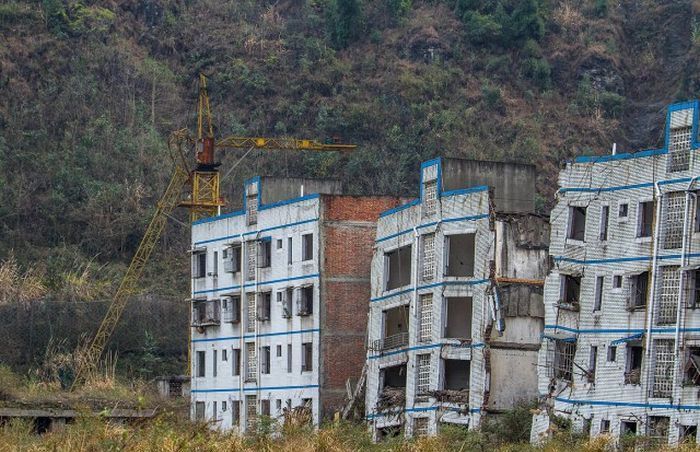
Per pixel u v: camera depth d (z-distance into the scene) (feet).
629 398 475.72
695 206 465.88
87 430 409.08
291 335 650.02
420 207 569.64
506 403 528.22
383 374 591.37
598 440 429.38
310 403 631.15
